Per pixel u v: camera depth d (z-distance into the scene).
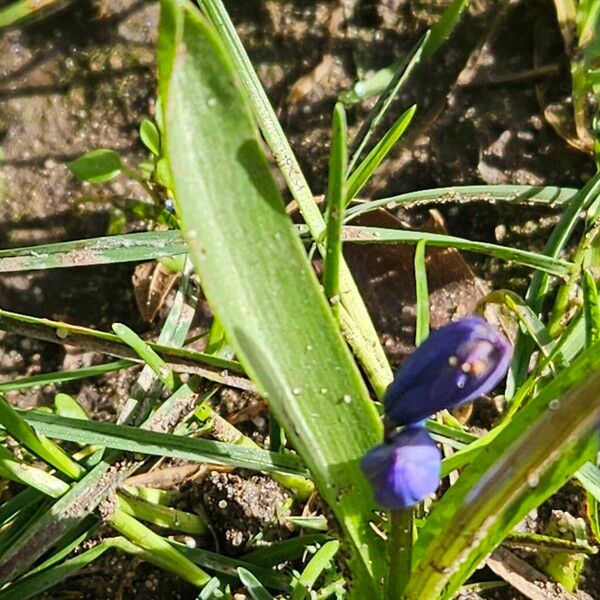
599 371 0.13
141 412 0.19
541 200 0.22
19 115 0.25
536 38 0.24
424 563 0.15
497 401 0.21
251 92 0.19
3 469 0.18
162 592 0.20
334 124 0.13
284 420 0.14
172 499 0.20
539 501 0.14
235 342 0.13
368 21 0.25
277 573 0.19
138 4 0.26
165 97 0.12
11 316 0.19
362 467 0.13
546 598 0.19
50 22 0.26
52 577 0.18
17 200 0.24
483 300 0.20
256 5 0.25
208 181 0.13
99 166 0.21
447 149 0.24
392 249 0.22
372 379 0.18
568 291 0.20
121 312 0.23
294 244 0.13
